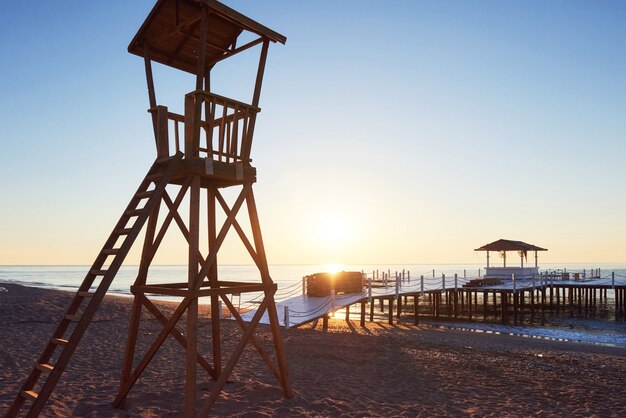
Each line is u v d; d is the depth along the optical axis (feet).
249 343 47.32
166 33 24.23
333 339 52.95
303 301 81.15
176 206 22.39
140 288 22.74
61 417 22.11
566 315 126.21
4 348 39.99
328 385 30.45
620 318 117.19
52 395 25.89
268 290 24.38
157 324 58.39
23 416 22.16
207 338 49.85
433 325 94.99
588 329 94.48
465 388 32.09
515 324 101.50
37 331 50.19
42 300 72.02
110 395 25.98
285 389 25.40
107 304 72.90
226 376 21.03
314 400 26.04
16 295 80.64
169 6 23.27
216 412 22.97
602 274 304.09
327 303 74.54
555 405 28.60
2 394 26.23
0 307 63.10
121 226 21.12
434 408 26.61
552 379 36.29
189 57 26.96
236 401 24.61
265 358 25.76
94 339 46.57
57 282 284.82
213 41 25.85
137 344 44.65
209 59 27.55
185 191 21.88
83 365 34.68
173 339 47.65
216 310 27.30
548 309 140.46
